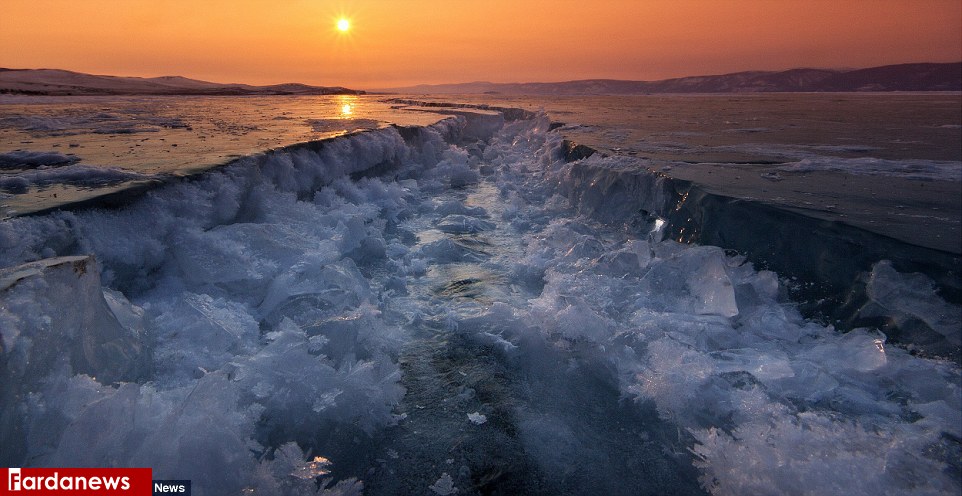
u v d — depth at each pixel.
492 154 11.45
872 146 6.98
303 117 11.50
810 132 9.34
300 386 1.98
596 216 5.21
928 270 2.38
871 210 3.21
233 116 11.71
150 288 2.70
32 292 1.41
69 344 1.53
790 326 2.62
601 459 1.86
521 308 3.17
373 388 2.05
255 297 2.83
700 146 7.02
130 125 8.17
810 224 2.97
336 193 5.59
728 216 3.46
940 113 15.82
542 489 1.71
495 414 2.11
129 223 2.73
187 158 4.06
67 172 3.07
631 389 2.23
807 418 1.96
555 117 14.58
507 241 4.75
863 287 2.55
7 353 1.25
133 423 1.52
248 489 1.51
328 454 1.82
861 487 1.60
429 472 1.77
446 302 3.26
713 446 1.83
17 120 8.66
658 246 3.82
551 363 2.51
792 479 1.65
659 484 1.75
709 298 2.94
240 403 1.88
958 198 3.59
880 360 2.19
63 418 1.40
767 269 3.06
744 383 2.24
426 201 6.24
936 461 1.68
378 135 7.35
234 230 3.24
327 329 2.44
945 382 2.03
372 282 3.54
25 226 2.18
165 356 2.08
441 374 2.41
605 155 6.16
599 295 3.16
